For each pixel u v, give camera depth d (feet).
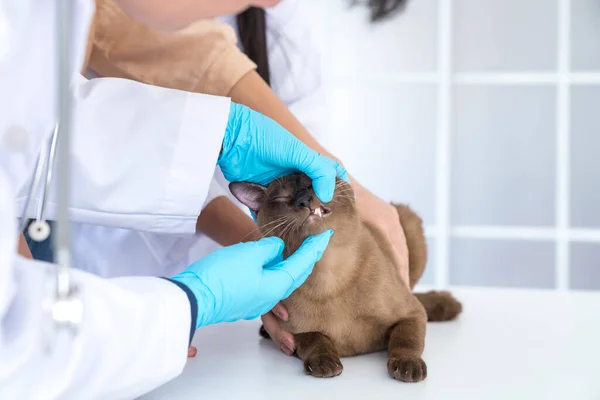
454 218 14.07
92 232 6.66
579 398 4.09
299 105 9.92
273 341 5.97
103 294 3.39
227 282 4.39
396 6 13.29
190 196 5.27
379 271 5.75
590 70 13.28
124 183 5.07
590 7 13.12
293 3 9.40
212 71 6.81
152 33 6.70
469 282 14.15
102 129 5.02
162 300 3.72
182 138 5.17
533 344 5.35
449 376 4.62
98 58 6.93
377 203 7.02
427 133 13.84
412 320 5.69
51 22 3.37
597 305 6.74
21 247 4.33
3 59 3.20
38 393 3.18
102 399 3.55
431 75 13.67
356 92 13.91
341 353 5.82
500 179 13.85
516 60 13.51
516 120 13.66
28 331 3.12
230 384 4.64
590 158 13.47
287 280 4.93
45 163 4.04
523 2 13.34
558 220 13.66
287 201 5.97
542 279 13.94
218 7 3.91
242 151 5.76
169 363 3.69
